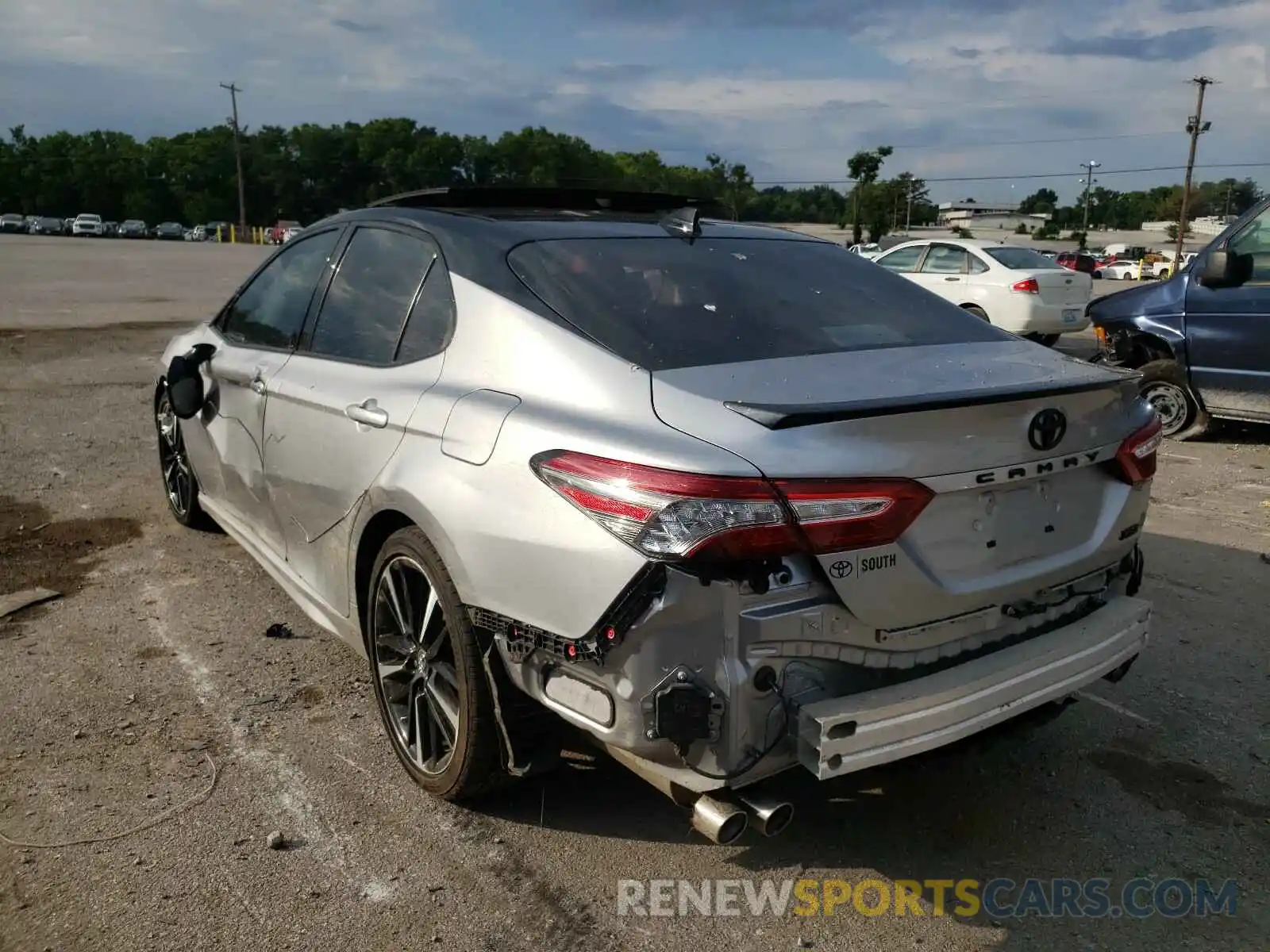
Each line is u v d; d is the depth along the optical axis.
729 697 2.22
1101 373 2.89
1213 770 3.33
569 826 2.94
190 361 4.50
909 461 2.32
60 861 2.74
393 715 3.19
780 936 2.53
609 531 2.28
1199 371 7.96
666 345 2.68
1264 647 4.23
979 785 3.22
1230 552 5.41
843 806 3.09
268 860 2.76
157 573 4.84
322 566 3.51
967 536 2.48
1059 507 2.71
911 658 2.45
